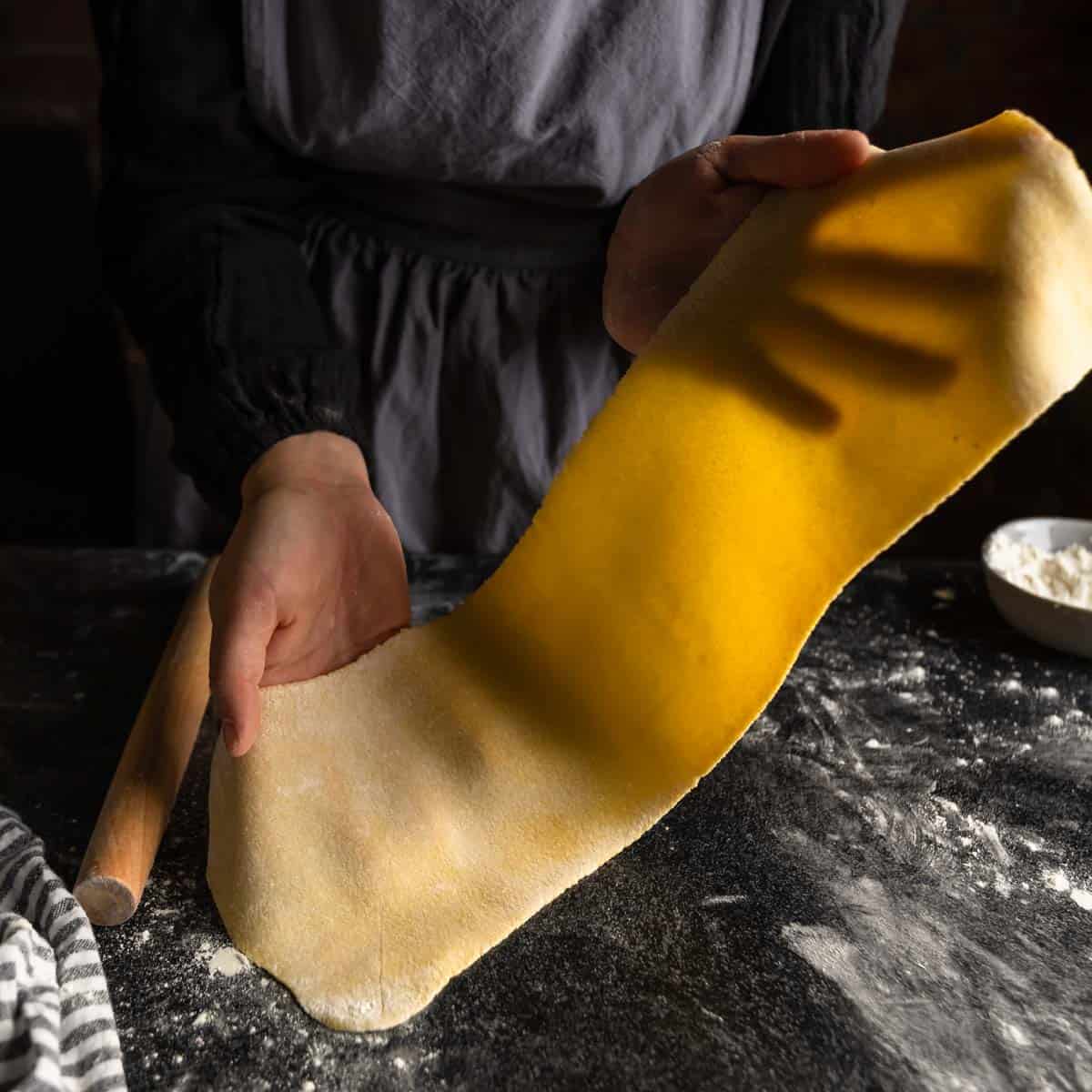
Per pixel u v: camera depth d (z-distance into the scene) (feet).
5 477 5.36
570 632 1.74
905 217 1.45
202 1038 1.38
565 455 2.56
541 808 1.64
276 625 1.67
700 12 2.16
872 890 1.62
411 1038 1.38
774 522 1.55
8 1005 1.30
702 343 1.63
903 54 5.94
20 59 5.76
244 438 1.92
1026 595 2.21
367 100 2.11
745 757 1.89
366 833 1.58
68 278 5.65
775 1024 1.41
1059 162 1.36
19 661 2.09
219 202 2.24
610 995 1.44
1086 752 1.94
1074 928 1.57
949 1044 1.39
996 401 1.35
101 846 1.54
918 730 1.98
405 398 2.52
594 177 2.22
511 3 2.01
